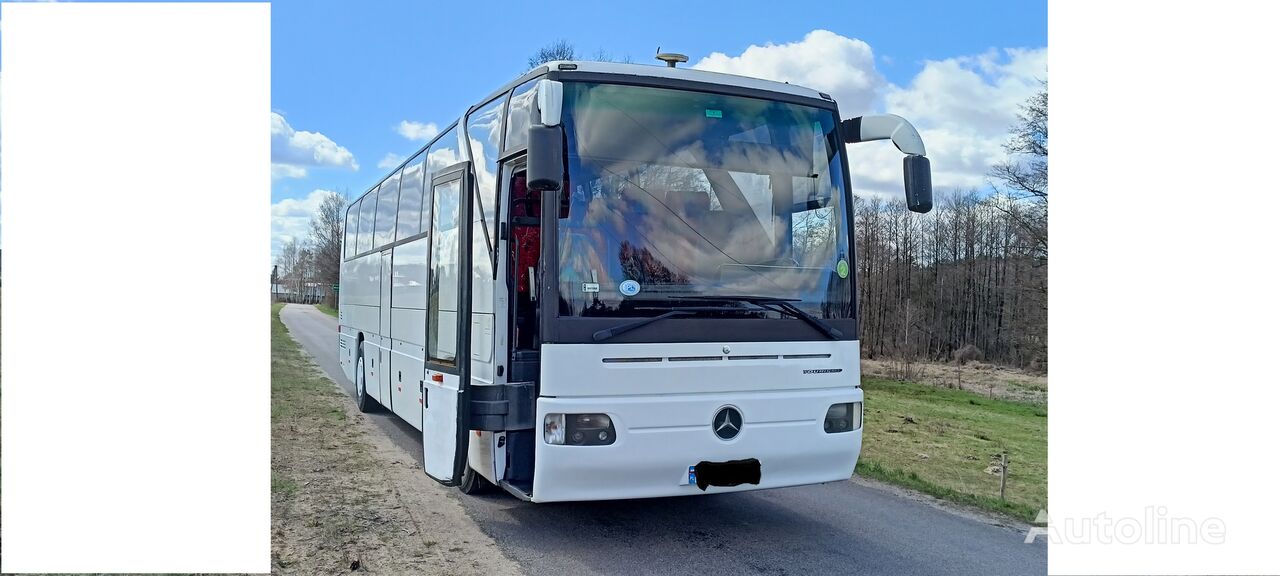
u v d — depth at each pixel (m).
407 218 9.23
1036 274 33.50
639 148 5.58
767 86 6.17
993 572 5.50
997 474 9.98
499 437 5.76
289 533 5.94
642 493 5.34
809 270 5.95
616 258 5.37
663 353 5.37
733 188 5.79
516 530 6.24
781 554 5.81
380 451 9.30
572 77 5.54
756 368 5.62
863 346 40.53
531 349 5.76
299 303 78.88
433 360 6.77
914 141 6.10
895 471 9.13
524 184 5.84
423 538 5.95
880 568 5.55
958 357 37.72
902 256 42.72
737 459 5.50
